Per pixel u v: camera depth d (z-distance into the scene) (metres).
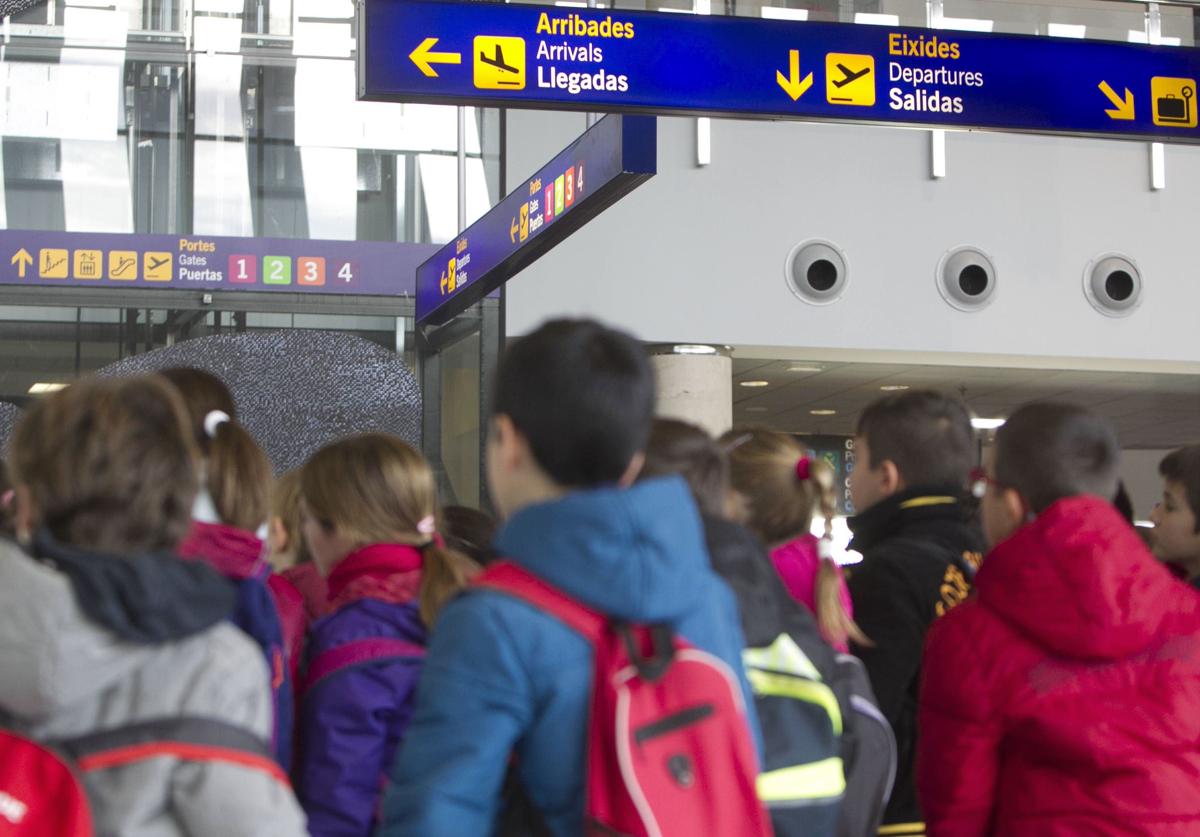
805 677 1.89
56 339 8.58
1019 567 2.13
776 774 1.80
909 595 2.56
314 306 8.66
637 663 1.48
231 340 3.54
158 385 1.55
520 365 1.62
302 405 3.59
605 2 4.58
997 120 4.72
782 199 9.26
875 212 9.38
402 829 1.46
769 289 9.20
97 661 1.38
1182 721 2.08
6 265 8.20
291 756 2.37
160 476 1.49
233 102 8.98
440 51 4.28
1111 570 2.09
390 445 2.58
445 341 8.69
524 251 5.46
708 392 9.09
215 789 1.42
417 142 9.11
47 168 8.72
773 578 1.98
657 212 9.09
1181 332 9.85
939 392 2.84
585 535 1.48
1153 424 15.91
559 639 1.49
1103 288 9.67
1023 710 2.10
